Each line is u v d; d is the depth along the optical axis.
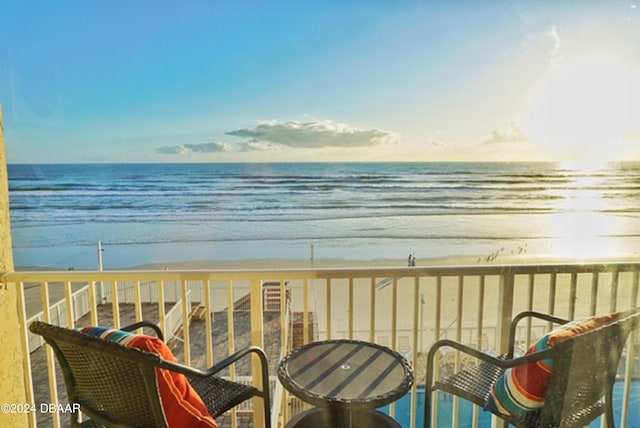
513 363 1.44
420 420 1.90
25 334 1.96
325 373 1.58
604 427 1.50
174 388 1.30
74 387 1.41
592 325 1.41
